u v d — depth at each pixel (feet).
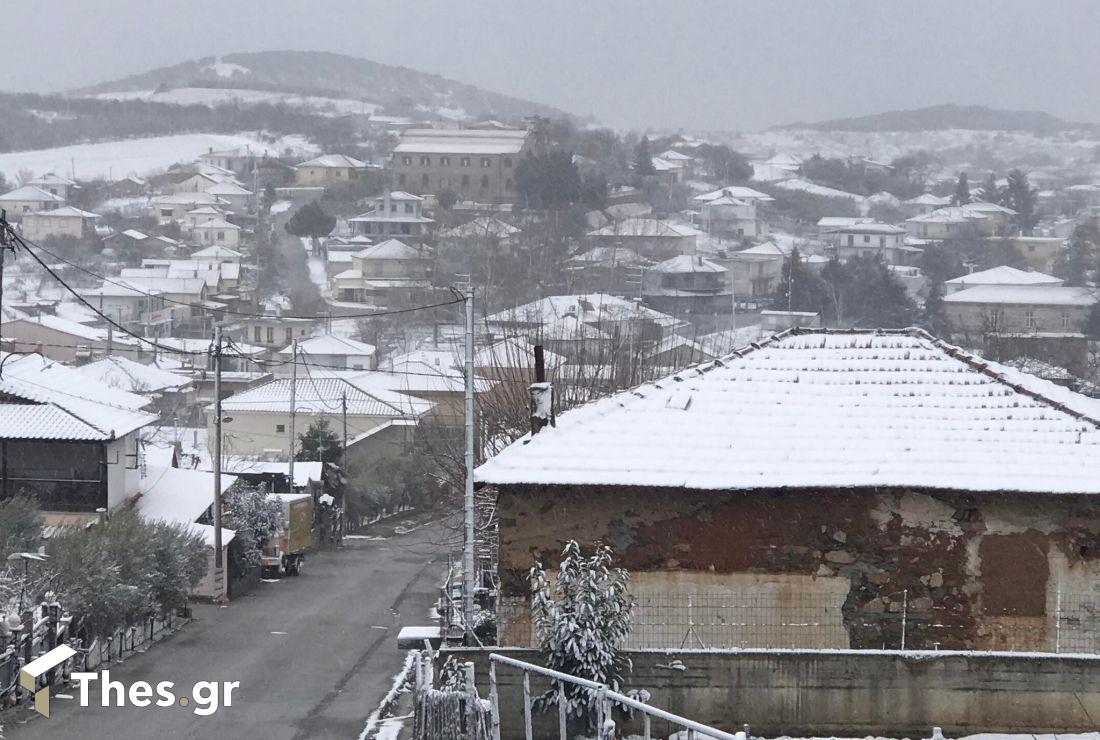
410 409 254.88
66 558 106.01
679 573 70.49
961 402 74.13
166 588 123.03
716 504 70.49
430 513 241.35
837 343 79.41
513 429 135.85
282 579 163.84
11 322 339.77
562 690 58.95
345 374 294.05
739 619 70.18
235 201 643.04
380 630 124.57
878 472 69.26
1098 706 62.75
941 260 515.91
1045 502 69.15
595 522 70.90
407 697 94.27
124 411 156.97
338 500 214.69
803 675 63.57
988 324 315.99
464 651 65.98
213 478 166.50
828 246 545.44
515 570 71.20
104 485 145.28
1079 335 351.87
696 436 72.28
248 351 357.00
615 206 606.55
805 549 70.13
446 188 640.99
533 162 599.98
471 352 90.89
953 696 63.05
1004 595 69.31
